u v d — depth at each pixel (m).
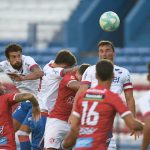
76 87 30.42
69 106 31.38
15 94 26.67
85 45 70.75
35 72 30.91
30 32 74.06
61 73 31.33
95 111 22.61
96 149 22.55
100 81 22.91
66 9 83.38
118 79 28.56
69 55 31.86
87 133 22.70
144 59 68.00
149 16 71.50
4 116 26.75
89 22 70.94
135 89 59.22
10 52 31.30
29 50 70.25
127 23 70.94
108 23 30.42
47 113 32.25
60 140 31.55
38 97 32.53
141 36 71.12
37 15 82.75
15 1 84.56
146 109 21.94
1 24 81.94
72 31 71.62
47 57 69.00
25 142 32.81
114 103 22.42
